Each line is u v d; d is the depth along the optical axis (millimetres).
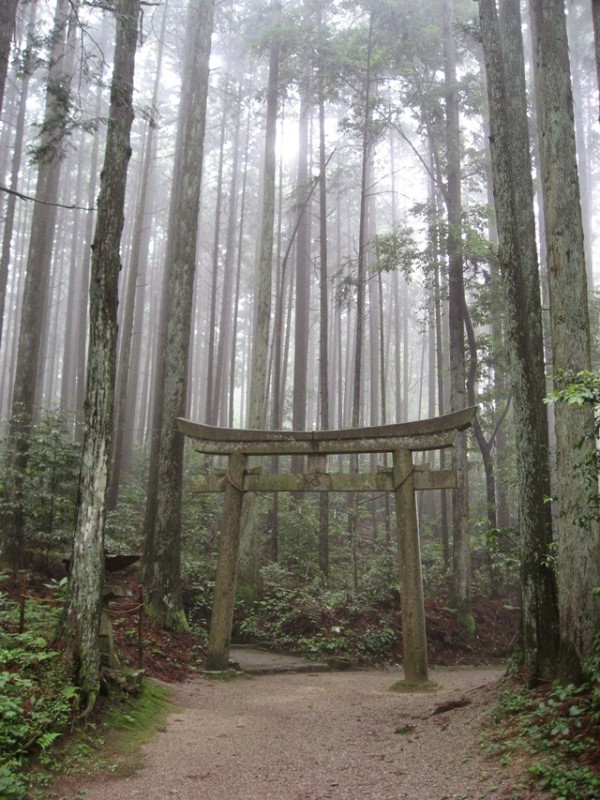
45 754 5742
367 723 8094
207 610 14492
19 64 9742
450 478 10828
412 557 10977
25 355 14797
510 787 5012
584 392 5188
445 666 14492
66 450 13219
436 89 18547
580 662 6461
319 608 15078
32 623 8242
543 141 7484
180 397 13219
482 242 17000
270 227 18188
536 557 7707
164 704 8523
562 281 7086
